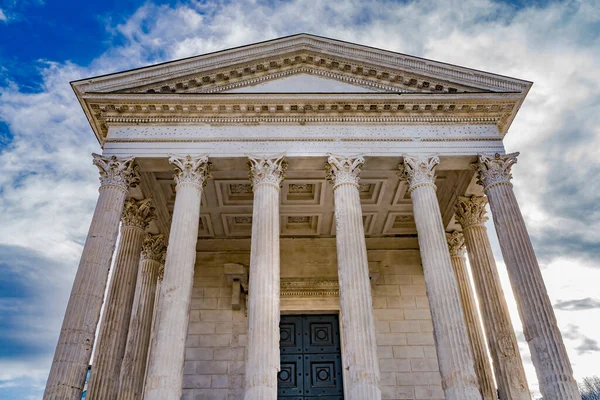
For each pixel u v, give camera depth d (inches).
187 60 1007.0
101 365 869.2
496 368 928.3
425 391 1089.4
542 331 780.6
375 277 1208.8
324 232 1262.3
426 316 1187.3
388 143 962.1
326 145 954.7
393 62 1019.3
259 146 951.6
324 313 1182.3
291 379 1090.7
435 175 1021.8
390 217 1226.0
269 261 826.2
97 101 960.3
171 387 724.0
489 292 985.5
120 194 902.4
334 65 1041.5
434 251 846.5
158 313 788.0
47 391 706.8
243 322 1161.4
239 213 1186.0
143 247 1135.0
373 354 749.9
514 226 880.3
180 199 893.2
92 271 815.1
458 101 979.3
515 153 956.6
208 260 1246.3
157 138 958.4
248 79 1031.6
